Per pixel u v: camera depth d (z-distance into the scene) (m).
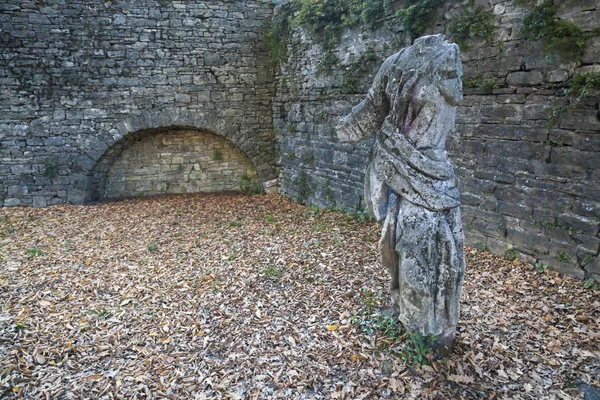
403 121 2.74
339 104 7.70
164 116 9.34
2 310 4.02
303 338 3.49
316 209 8.27
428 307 2.90
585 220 4.36
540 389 2.88
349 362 3.15
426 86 2.53
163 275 4.95
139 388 2.95
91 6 8.59
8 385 2.94
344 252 5.57
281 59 9.35
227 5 9.23
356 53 7.13
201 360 3.27
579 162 4.35
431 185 2.70
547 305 3.99
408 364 3.06
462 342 3.32
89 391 2.92
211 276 4.85
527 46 4.65
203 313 3.99
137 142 9.97
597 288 4.24
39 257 5.65
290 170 9.53
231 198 9.76
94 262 5.45
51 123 8.82
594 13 4.04
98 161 9.24
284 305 4.09
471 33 5.14
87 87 8.88
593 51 4.09
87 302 4.25
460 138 5.60
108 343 3.50
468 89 5.41
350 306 3.97
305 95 8.68
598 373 3.02
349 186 7.69
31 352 3.33
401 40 6.23
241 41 9.48
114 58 8.88
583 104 4.23
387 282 4.50
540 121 4.65
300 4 8.34
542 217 4.75
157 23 8.95
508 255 5.16
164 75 9.20
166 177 10.34
